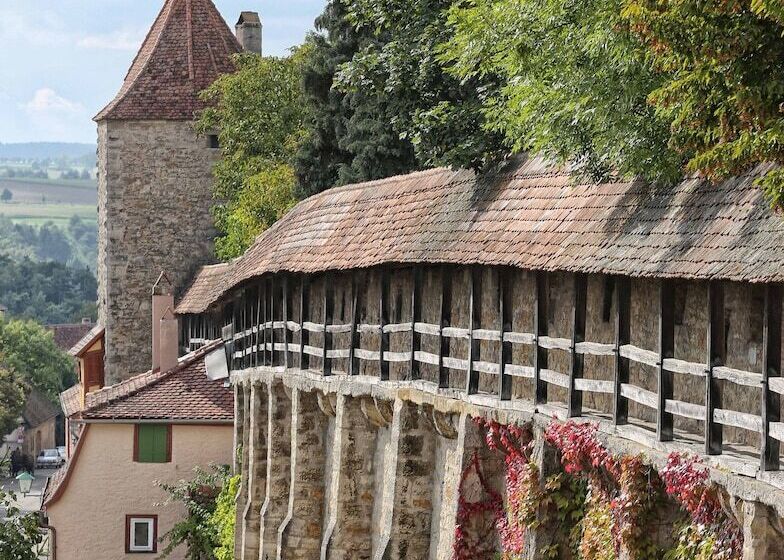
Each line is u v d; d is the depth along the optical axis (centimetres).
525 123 2403
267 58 7012
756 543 1841
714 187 2070
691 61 1834
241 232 6506
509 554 2553
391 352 3123
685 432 2139
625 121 2161
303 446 3794
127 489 4884
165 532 4859
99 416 4844
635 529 2094
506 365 2580
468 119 3023
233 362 4781
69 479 4875
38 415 12269
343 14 5316
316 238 3600
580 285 2334
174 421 4862
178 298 7094
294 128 6881
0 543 4109
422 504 3041
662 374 2069
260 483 4284
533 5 2312
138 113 7112
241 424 4656
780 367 1916
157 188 7131
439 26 3319
